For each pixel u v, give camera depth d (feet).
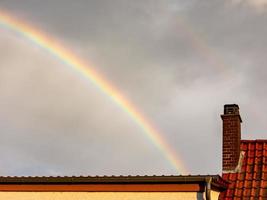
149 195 46.21
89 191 48.08
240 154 55.11
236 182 51.75
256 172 52.11
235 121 55.83
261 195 49.01
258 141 56.49
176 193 45.57
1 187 50.75
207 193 44.14
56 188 49.08
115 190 47.26
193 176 44.80
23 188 50.11
